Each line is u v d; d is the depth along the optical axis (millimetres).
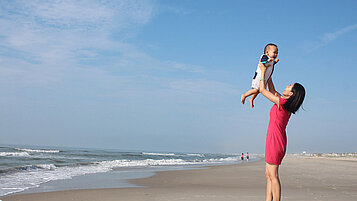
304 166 18703
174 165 20281
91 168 14469
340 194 6219
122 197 5918
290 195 5918
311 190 6957
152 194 6320
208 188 7707
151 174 12352
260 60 3199
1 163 16672
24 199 5730
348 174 12430
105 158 30031
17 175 10062
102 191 6848
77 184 8352
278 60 3236
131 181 9508
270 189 3277
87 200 5582
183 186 8320
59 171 12078
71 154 33406
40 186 7711
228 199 5523
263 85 3143
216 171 14672
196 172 13945
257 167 18609
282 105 3105
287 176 11117
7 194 6312
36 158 22422
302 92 3039
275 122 3215
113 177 10656
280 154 3203
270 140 3229
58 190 7004
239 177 11500
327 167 17594
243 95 3326
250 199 5523
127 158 32312
